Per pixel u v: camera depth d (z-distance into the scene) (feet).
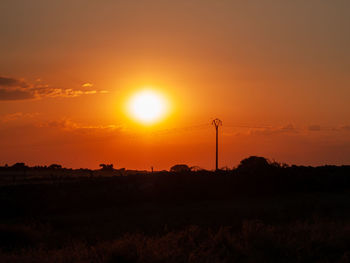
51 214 159.74
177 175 197.36
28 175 333.21
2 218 152.15
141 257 54.39
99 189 189.88
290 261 55.36
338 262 52.95
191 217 121.80
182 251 58.03
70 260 56.80
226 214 125.39
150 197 184.44
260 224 70.03
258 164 211.41
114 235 92.02
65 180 231.50
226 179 196.54
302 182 201.26
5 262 55.83
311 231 67.41
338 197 176.76
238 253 58.29
